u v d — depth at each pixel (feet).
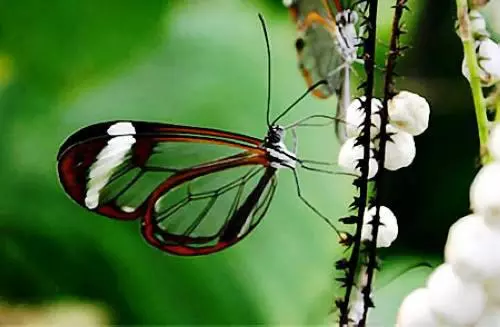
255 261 2.10
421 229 2.19
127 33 2.13
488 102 1.74
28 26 2.12
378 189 1.76
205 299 2.10
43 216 2.12
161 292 2.11
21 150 2.12
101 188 1.90
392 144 1.76
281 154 1.91
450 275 1.72
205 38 2.16
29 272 2.12
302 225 2.10
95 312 2.11
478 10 1.75
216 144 1.92
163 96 2.14
